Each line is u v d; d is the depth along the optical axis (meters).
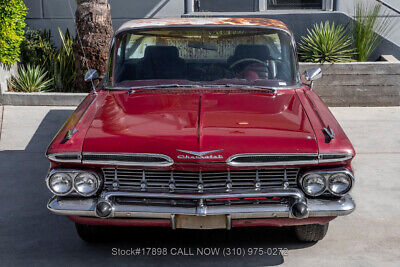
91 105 4.43
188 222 3.79
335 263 4.17
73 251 4.39
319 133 3.85
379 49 9.87
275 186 3.78
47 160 6.50
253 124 3.93
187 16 10.10
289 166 3.71
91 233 4.36
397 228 4.76
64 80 9.41
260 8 10.85
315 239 4.41
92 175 3.75
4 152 6.74
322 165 3.75
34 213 5.09
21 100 8.79
